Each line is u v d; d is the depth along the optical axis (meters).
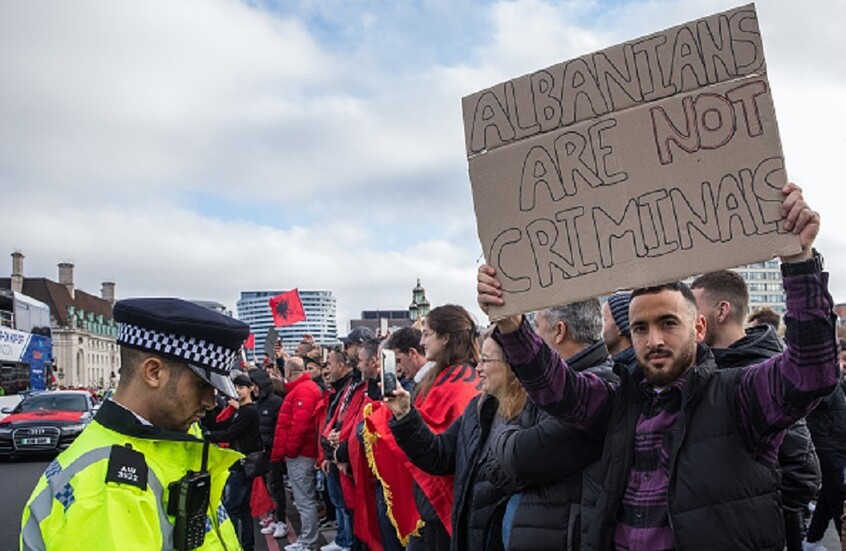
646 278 2.47
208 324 2.10
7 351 23.06
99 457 1.90
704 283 3.77
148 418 2.10
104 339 116.50
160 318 2.07
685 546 2.31
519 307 2.61
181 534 2.00
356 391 5.96
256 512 7.96
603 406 2.77
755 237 2.36
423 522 4.29
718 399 2.43
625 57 2.58
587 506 2.66
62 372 95.56
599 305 3.44
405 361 5.59
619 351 3.70
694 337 2.54
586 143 2.60
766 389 2.33
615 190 2.54
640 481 2.51
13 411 18.11
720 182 2.42
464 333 4.45
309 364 9.58
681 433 2.41
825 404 4.42
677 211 2.46
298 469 7.34
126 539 1.81
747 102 2.42
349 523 6.65
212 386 2.15
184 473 2.10
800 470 3.11
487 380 3.36
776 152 2.37
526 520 2.99
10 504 10.83
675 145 2.49
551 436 2.87
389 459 4.39
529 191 2.65
